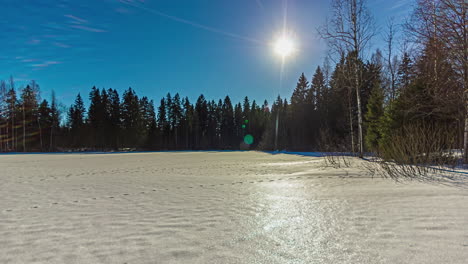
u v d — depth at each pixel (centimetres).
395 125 1191
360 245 204
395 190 432
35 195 469
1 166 1256
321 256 187
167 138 5528
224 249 204
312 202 367
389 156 851
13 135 3972
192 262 181
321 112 3447
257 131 6047
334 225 258
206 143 5959
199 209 342
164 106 5625
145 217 305
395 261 173
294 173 793
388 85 2186
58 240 230
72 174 853
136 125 5081
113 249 207
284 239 224
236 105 6769
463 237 212
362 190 448
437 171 636
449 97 838
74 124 4859
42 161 1650
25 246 216
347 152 1797
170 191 491
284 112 4666
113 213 328
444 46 785
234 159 1686
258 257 188
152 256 192
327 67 2908
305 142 3706
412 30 894
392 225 249
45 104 4453
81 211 341
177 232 248
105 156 2306
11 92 4031
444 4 768
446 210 294
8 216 318
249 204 367
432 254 181
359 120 1346
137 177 740
